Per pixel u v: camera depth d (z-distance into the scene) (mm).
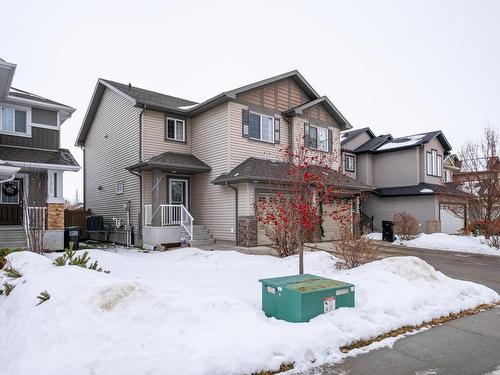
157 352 3412
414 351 4070
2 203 13953
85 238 18719
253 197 14211
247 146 15844
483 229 15867
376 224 23594
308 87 18109
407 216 18031
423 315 5164
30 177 14117
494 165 16297
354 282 6258
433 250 14523
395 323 4801
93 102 19828
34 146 14258
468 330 4793
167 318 4062
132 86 19266
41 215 10742
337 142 19438
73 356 3254
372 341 4359
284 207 9508
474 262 11438
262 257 10492
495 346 4234
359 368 3631
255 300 5734
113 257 10836
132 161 16500
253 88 15938
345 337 4223
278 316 4824
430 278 6824
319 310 4715
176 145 16859
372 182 24391
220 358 3430
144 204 15688
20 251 9602
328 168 9570
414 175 22609
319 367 3654
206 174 16391
